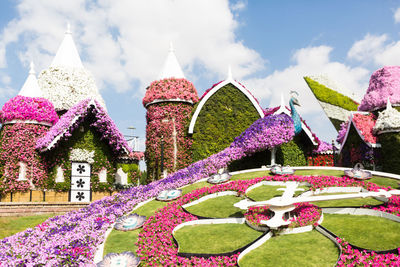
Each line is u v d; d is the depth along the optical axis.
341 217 12.03
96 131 21.81
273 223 11.09
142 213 15.32
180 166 24.47
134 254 11.09
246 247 10.52
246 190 15.71
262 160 23.75
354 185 14.62
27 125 20.34
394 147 21.14
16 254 11.18
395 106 24.69
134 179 34.06
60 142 20.80
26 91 21.27
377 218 11.41
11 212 17.72
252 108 25.97
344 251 9.52
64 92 26.66
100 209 16.28
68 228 13.72
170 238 12.23
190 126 24.86
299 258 9.54
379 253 9.22
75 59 29.06
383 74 25.86
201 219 13.60
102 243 12.34
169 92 25.17
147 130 25.84
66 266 10.48
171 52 27.42
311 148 25.25
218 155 21.45
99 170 21.70
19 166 19.98
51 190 20.50
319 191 14.79
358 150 23.78
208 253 10.55
